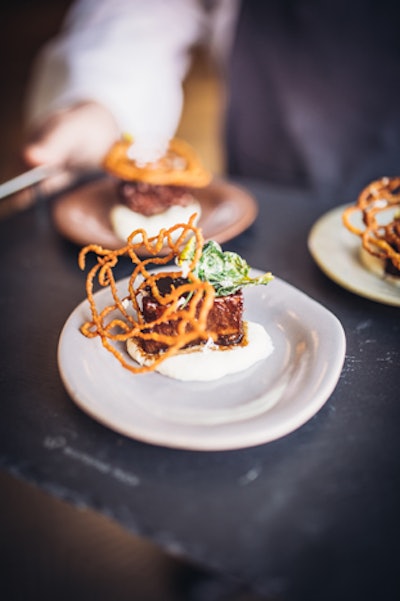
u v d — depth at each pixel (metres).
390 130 0.70
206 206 0.56
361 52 0.69
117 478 0.31
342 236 0.49
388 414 0.34
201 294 0.34
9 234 0.54
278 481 0.31
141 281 0.43
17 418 0.35
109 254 0.38
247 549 0.28
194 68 2.07
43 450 0.33
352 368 0.38
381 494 0.30
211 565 0.27
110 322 0.39
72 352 0.36
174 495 0.30
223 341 0.38
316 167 0.73
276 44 0.72
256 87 0.74
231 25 0.82
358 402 0.35
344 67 0.70
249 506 0.30
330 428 0.34
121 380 0.36
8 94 1.85
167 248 0.48
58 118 0.65
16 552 0.32
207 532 0.29
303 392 0.33
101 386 0.34
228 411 0.34
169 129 0.84
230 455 0.32
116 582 0.31
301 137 0.73
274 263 0.48
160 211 0.54
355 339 0.40
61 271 0.48
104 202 0.57
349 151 0.73
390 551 0.28
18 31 2.44
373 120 0.71
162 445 0.32
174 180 0.54
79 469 0.32
